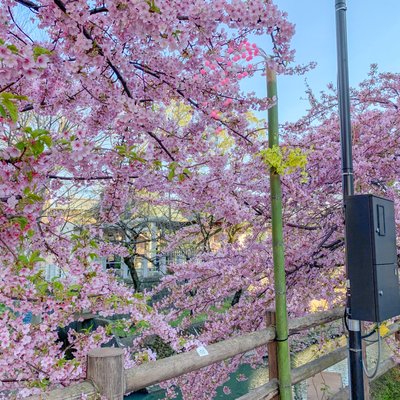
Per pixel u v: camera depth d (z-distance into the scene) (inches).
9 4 59.5
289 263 126.3
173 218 369.7
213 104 73.2
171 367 60.1
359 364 76.6
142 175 79.0
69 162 57.0
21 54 41.5
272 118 87.6
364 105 145.7
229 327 119.3
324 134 123.7
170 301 139.5
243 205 106.9
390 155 117.2
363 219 75.0
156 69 69.1
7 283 58.8
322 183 121.9
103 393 47.4
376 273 72.8
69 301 64.2
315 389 127.9
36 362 60.4
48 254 86.5
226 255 136.0
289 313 131.8
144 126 68.6
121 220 323.6
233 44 63.8
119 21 52.7
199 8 52.7
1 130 53.1
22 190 53.5
